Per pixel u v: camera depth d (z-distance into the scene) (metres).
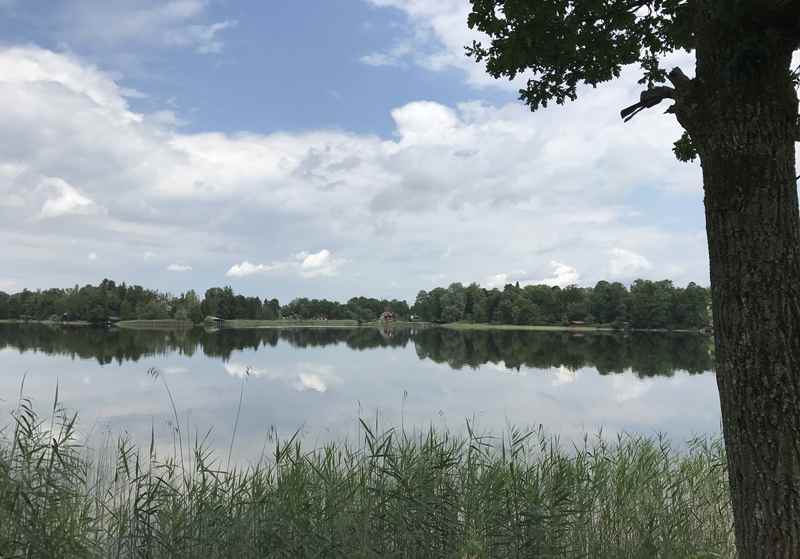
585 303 135.12
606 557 5.59
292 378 30.33
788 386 2.92
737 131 3.04
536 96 5.18
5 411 8.58
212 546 5.09
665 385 29.14
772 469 2.93
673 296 117.62
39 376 29.22
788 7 2.93
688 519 6.18
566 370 37.78
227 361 41.97
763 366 2.96
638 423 17.02
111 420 16.08
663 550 5.60
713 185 3.15
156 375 6.79
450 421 15.73
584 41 4.70
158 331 103.62
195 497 5.70
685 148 5.02
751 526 3.02
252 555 5.02
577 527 5.82
